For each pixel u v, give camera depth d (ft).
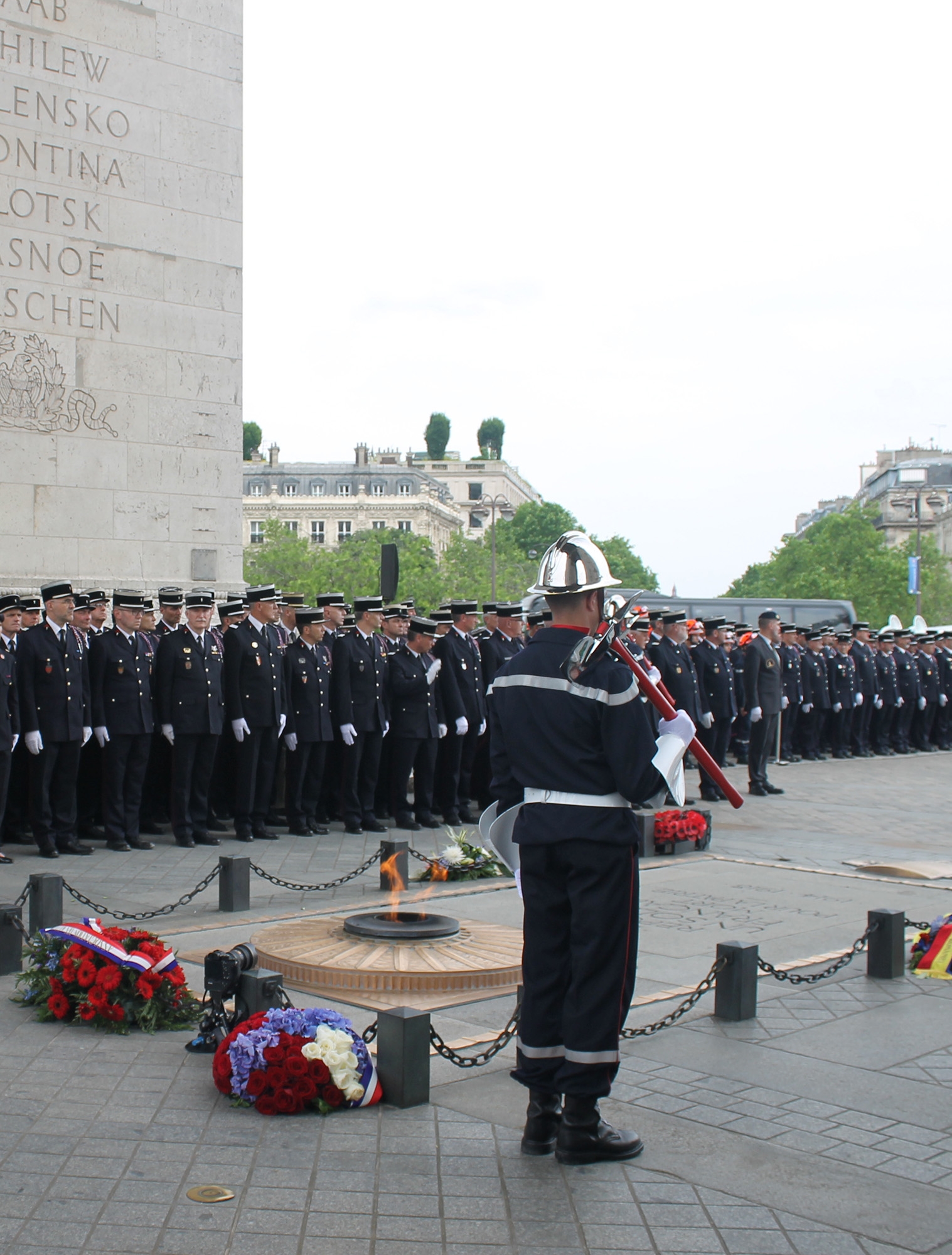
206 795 40.83
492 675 48.98
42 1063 18.25
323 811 46.50
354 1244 12.59
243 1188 13.89
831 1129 16.11
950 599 260.42
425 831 43.98
